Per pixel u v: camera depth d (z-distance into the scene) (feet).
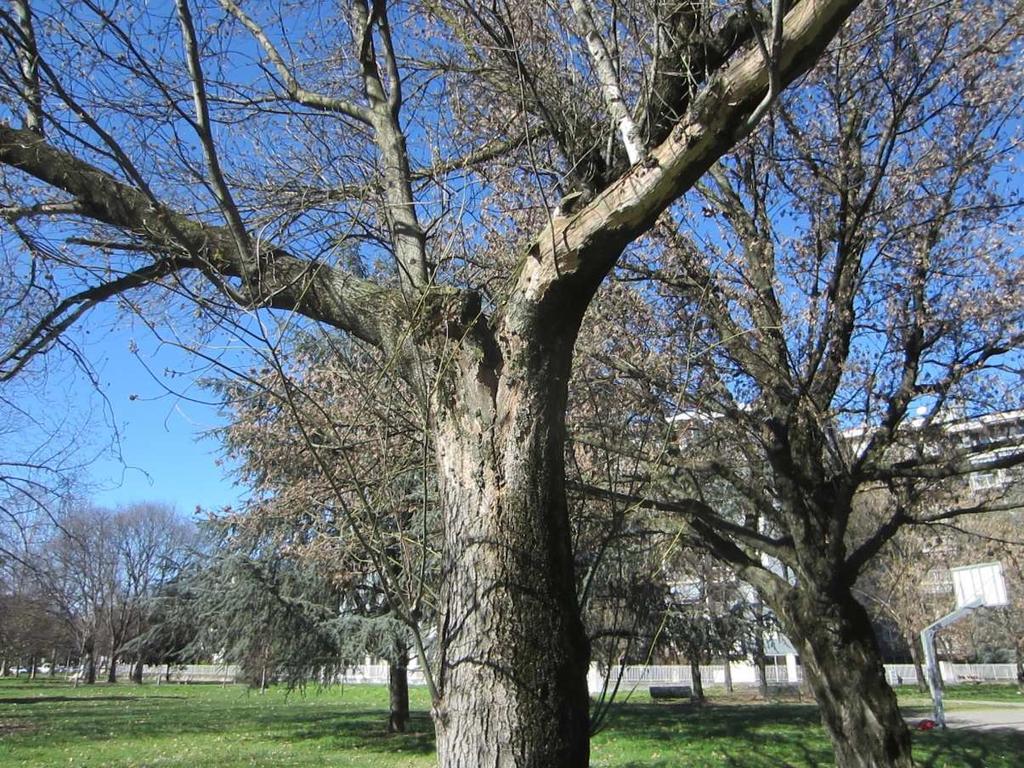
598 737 52.85
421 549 10.74
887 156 25.93
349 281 12.42
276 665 56.44
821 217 27.66
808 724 59.06
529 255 11.09
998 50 25.34
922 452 25.55
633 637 14.39
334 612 56.29
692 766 42.06
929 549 46.80
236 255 12.40
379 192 13.99
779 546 26.09
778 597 25.66
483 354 11.02
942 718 52.39
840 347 26.40
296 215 14.29
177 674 187.83
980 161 26.91
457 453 10.67
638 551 19.38
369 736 60.64
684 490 27.14
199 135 11.76
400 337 11.35
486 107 21.16
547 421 10.77
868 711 23.52
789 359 26.03
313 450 10.91
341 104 15.62
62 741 57.72
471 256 18.97
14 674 233.14
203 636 58.90
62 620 169.27
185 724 71.00
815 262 27.81
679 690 99.91
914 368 26.48
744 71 10.42
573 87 18.57
